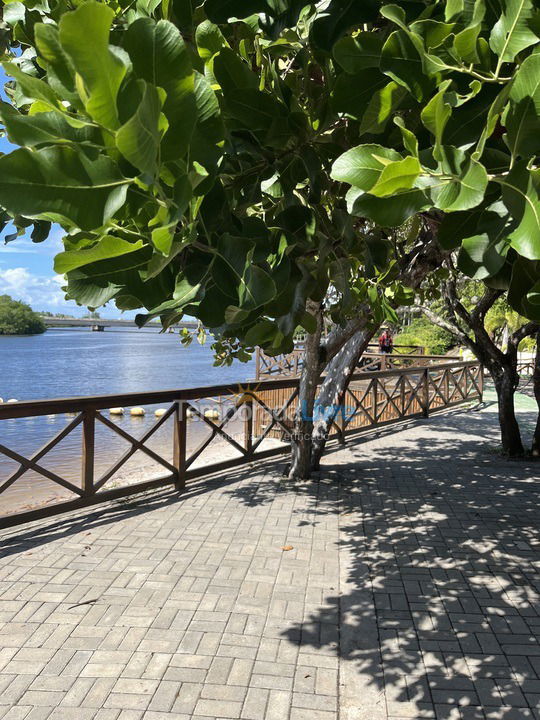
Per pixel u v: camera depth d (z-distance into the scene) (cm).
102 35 54
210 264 93
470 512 600
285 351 149
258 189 140
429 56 90
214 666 323
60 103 71
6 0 140
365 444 967
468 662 330
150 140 58
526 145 79
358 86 116
